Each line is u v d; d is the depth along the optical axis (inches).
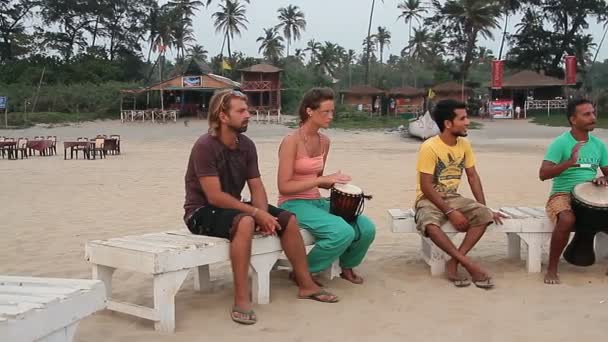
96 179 601.9
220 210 193.2
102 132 1768.0
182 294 213.6
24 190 511.2
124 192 492.7
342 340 169.0
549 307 195.8
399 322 183.3
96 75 2930.6
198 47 3688.5
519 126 1947.6
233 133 198.1
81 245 289.9
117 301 185.3
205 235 195.8
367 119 2151.8
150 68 3708.2
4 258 263.7
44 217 370.6
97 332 174.1
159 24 3348.9
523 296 208.1
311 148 220.7
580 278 229.9
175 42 3351.4
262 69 2476.6
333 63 3673.7
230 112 194.2
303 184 214.5
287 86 2854.3
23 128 1907.0
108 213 385.1
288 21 3607.3
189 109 2444.6
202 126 1982.0
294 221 200.7
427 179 227.3
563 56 2989.7
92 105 2374.5
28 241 298.5
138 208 405.7
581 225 220.7
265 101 2630.4
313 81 3203.7
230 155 199.3
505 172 641.0
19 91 2426.2
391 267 246.8
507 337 170.6
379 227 330.3
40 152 1043.9
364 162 810.2
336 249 210.4
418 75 4377.5
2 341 113.9
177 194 477.4
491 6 2716.5
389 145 1245.1
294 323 182.5
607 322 180.7
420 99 2672.2
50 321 125.1
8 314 117.2
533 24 2982.3
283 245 201.6
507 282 225.1
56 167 761.6
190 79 2322.8
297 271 204.8
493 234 311.0
